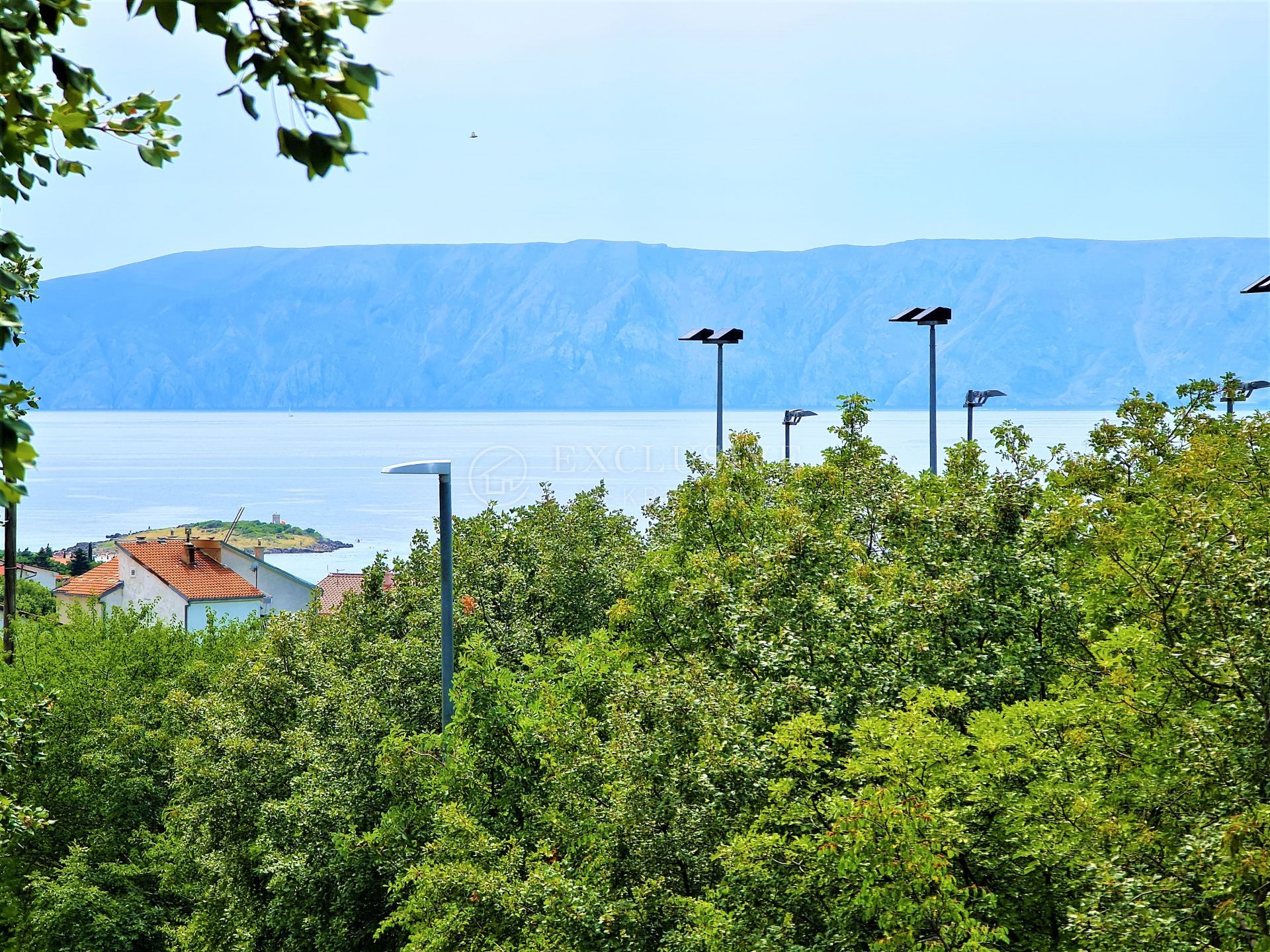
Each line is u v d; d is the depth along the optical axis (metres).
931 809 26.72
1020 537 44.28
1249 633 26.84
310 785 51.75
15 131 11.07
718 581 46.41
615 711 37.38
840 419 61.53
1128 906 23.52
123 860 74.81
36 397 18.88
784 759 32.38
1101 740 30.95
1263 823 22.34
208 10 8.31
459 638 61.03
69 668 78.88
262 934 54.22
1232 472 43.28
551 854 37.12
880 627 40.25
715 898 32.00
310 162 8.68
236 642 91.88
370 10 8.57
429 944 36.09
